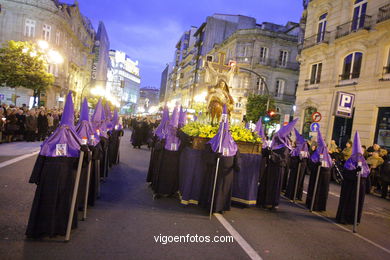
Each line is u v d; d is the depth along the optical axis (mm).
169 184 6953
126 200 6582
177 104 7148
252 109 28234
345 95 13477
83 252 3926
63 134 4234
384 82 15688
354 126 17453
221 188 6137
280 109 36812
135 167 10906
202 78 41406
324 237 5566
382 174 10852
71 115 4324
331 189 11312
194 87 55406
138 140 17203
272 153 7008
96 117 7895
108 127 9750
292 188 8633
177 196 7383
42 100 35062
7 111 13758
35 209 4125
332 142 14062
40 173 4176
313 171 7828
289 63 37500
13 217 4871
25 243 4020
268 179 7090
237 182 6984
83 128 5219
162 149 7055
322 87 20406
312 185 7812
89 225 4891
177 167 7074
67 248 3994
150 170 8250
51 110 19328
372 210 8578
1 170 8008
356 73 17859
